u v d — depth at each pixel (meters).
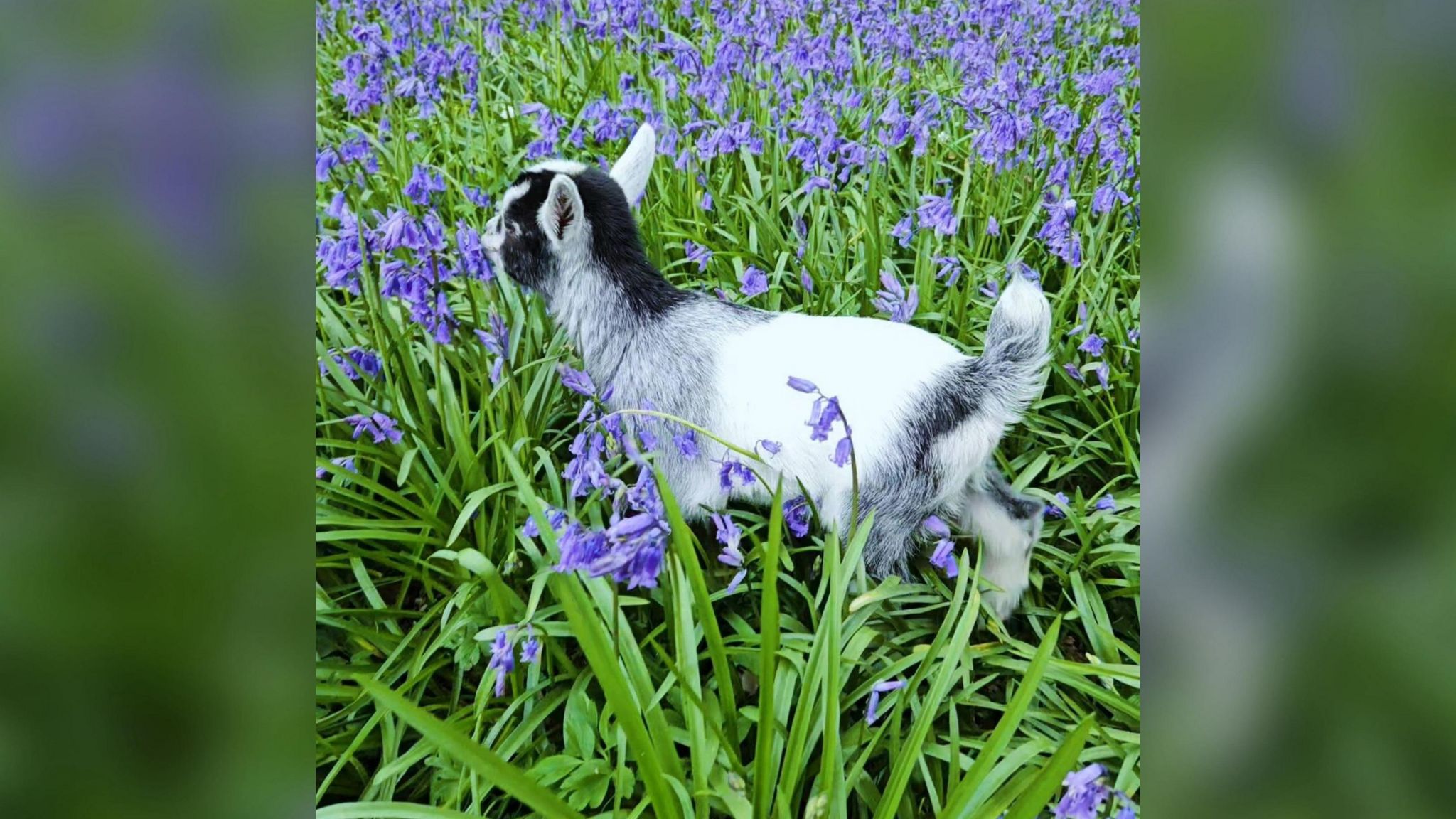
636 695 1.48
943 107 3.16
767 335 1.92
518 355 2.24
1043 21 3.63
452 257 2.12
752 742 1.62
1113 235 2.57
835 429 1.81
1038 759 1.55
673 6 3.74
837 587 1.49
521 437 2.00
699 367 1.91
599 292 1.97
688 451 1.90
